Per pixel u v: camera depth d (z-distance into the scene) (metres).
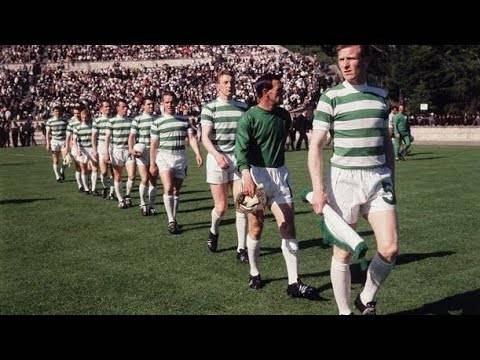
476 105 46.16
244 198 5.64
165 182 8.91
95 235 8.85
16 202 12.84
